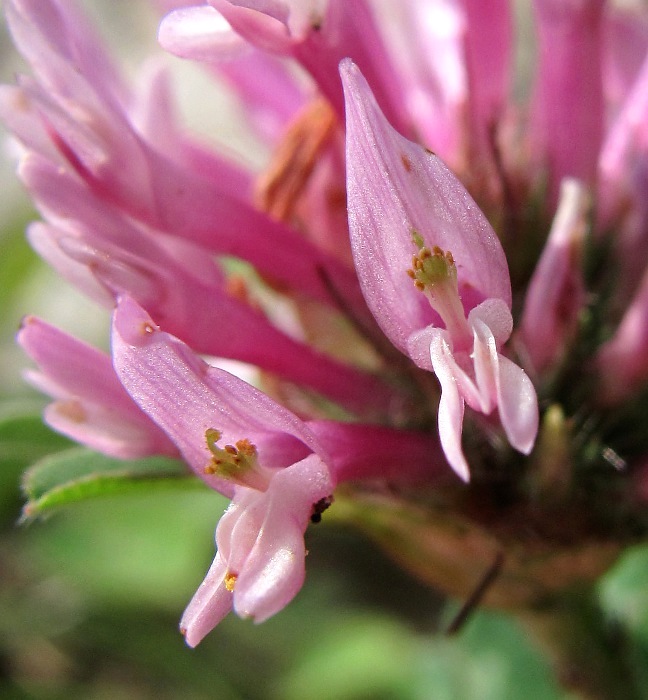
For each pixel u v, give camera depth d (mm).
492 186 52
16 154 52
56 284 110
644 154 52
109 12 126
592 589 54
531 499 47
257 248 48
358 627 90
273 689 92
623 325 48
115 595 88
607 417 49
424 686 82
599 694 56
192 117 115
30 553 91
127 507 88
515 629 79
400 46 60
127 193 45
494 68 54
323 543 104
